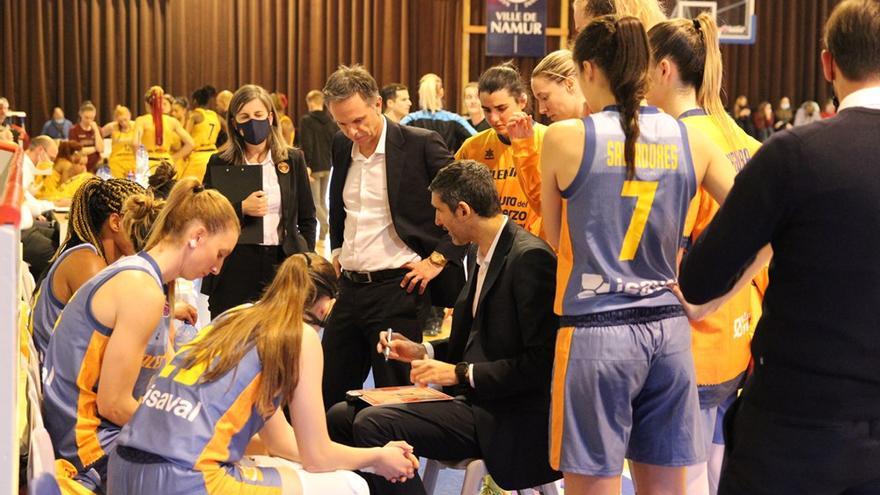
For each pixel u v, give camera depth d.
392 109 7.52
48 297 2.94
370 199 3.66
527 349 2.78
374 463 2.56
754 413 1.86
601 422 2.24
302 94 13.93
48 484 2.21
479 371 2.80
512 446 2.82
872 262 1.74
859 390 1.77
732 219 1.81
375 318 3.64
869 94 1.79
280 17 13.81
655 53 2.59
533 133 3.11
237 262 3.92
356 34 13.88
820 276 1.77
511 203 3.76
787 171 1.76
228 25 13.84
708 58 2.61
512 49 12.73
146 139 9.86
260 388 2.31
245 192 3.85
